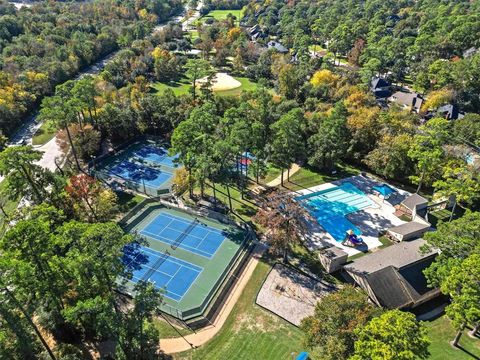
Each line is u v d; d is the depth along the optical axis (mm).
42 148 104562
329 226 76062
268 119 95375
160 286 63188
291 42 191125
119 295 60875
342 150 92312
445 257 55656
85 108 101812
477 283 45812
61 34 170375
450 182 75438
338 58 180250
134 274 65438
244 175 92062
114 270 44125
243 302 59312
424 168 79000
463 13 198250
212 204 82062
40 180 69812
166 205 82375
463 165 78562
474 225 54469
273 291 61031
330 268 63562
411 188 87938
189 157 76750
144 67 155000
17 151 63594
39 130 114375
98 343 52000
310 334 43594
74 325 52062
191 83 155125
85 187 73125
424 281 59344
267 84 145500
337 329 42031
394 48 162875
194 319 56469
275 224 62562
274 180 90875
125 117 103750
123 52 161000
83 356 50125
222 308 58531
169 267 67062
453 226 55625
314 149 92250
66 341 52000
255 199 84000
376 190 87125
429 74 135875
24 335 43031
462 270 47562
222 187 88312
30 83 126250
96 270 43000
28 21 175750
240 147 77375
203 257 69250
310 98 119438
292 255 68500
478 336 53312
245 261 67562
